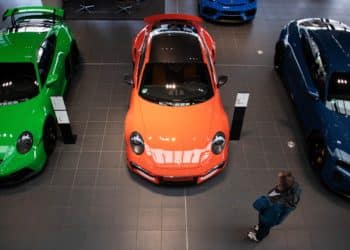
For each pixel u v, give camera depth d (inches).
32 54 225.0
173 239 183.9
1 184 199.6
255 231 178.5
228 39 328.8
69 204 198.2
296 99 248.4
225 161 203.0
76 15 355.9
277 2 386.3
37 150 201.2
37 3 373.4
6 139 197.3
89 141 233.1
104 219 191.6
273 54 314.0
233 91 275.4
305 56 245.8
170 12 365.4
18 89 217.0
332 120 205.9
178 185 201.9
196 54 226.5
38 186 206.4
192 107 209.9
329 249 181.6
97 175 213.0
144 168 193.3
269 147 232.7
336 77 218.2
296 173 217.3
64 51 256.2
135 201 200.1
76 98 264.7
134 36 330.6
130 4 373.4
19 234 184.4
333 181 197.3
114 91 271.7
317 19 280.4
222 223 191.0
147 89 216.2
